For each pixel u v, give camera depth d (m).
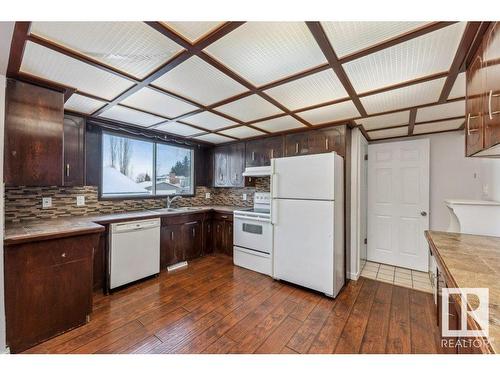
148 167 3.71
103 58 1.51
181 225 3.52
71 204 2.77
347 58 1.49
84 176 2.65
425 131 3.24
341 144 2.91
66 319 1.86
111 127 3.01
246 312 2.19
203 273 3.18
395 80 1.76
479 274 1.09
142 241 2.85
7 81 1.68
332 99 2.16
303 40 1.32
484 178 2.76
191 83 1.87
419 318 2.10
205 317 2.10
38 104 1.81
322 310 2.24
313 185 2.59
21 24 1.16
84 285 1.96
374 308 2.28
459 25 1.15
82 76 1.74
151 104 2.34
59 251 1.82
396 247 3.46
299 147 3.30
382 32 1.24
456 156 3.18
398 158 3.45
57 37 1.29
